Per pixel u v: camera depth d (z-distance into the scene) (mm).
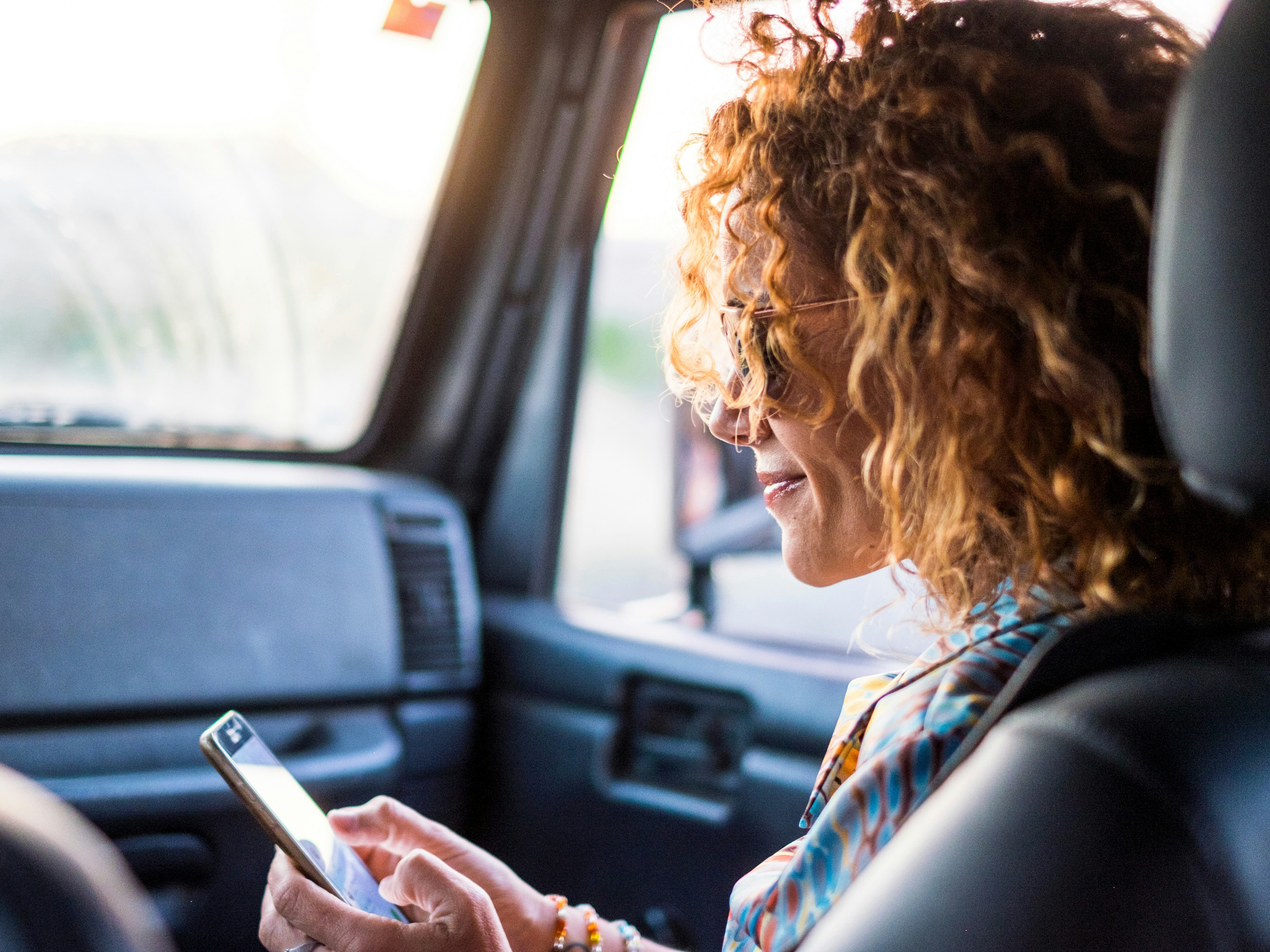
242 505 2336
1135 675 633
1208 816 552
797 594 2682
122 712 2127
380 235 2680
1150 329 655
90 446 2447
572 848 2514
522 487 2787
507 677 2648
